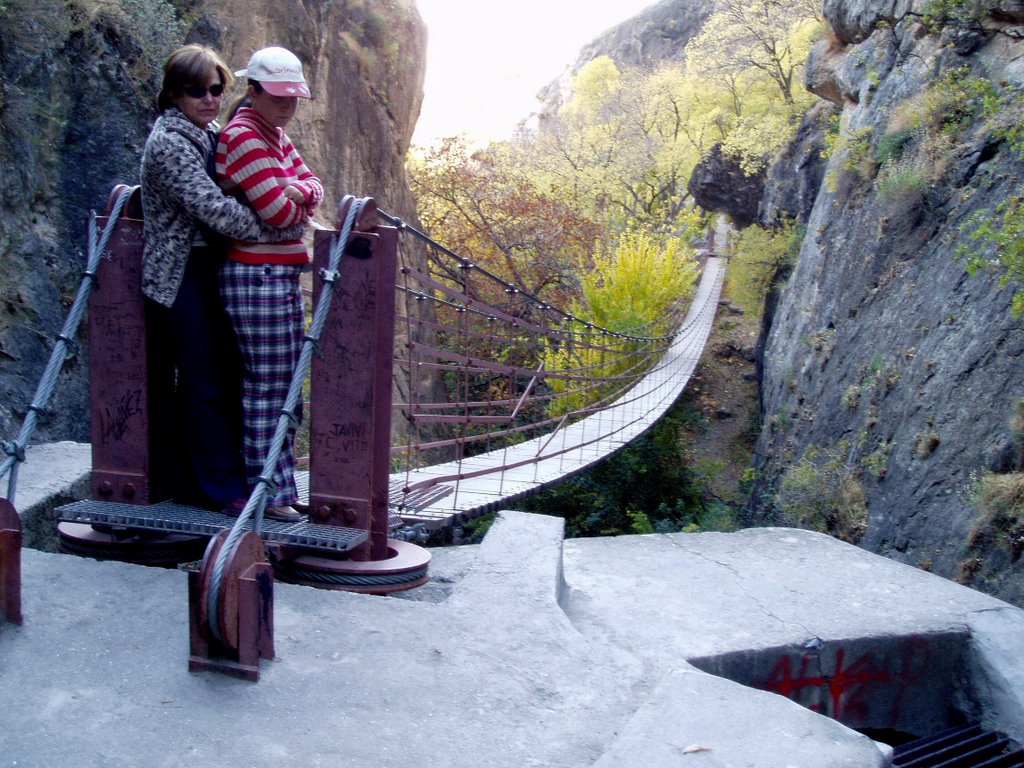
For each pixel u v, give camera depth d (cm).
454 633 279
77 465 494
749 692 248
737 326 3325
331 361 315
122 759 205
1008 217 861
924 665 367
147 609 274
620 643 338
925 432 1048
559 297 2809
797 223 2567
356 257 309
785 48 3231
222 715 224
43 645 251
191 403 310
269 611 249
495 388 2055
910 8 1587
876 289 1407
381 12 2069
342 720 227
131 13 1092
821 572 425
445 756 217
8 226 816
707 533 476
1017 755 335
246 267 299
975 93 1248
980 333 1009
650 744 221
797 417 1702
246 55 1495
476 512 559
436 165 2789
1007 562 790
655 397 1777
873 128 1589
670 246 2328
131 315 317
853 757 220
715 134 3838
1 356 770
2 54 866
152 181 288
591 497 1828
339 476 319
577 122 4597
